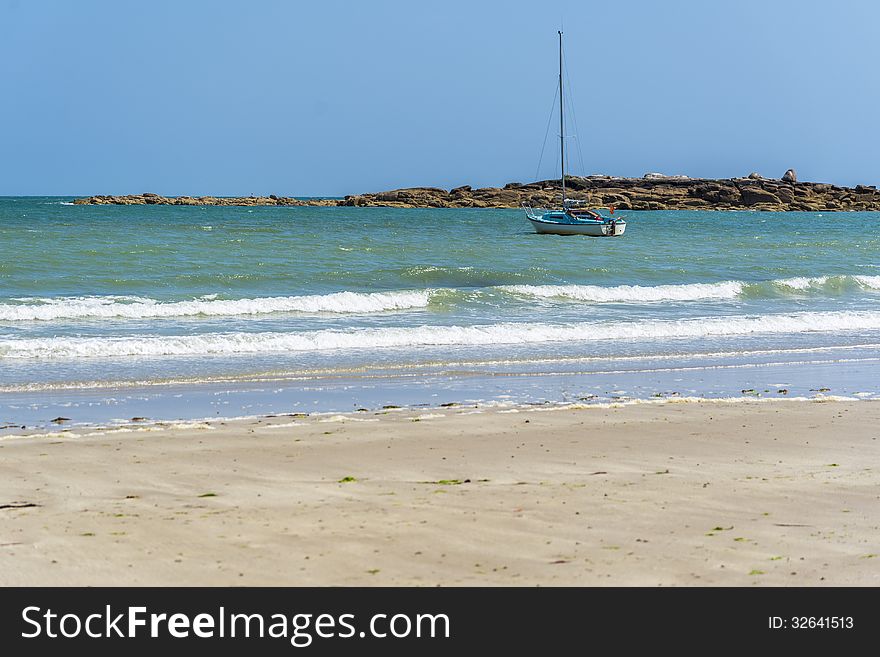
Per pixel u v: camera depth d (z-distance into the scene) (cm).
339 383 2042
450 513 991
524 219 14212
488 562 832
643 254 6188
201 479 1179
